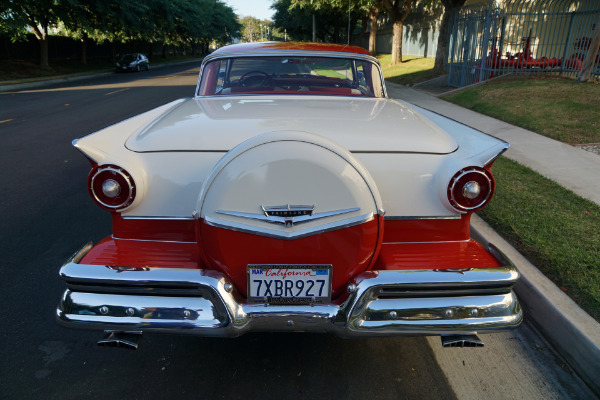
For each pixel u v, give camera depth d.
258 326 1.79
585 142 6.24
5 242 3.60
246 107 2.66
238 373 2.20
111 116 10.11
